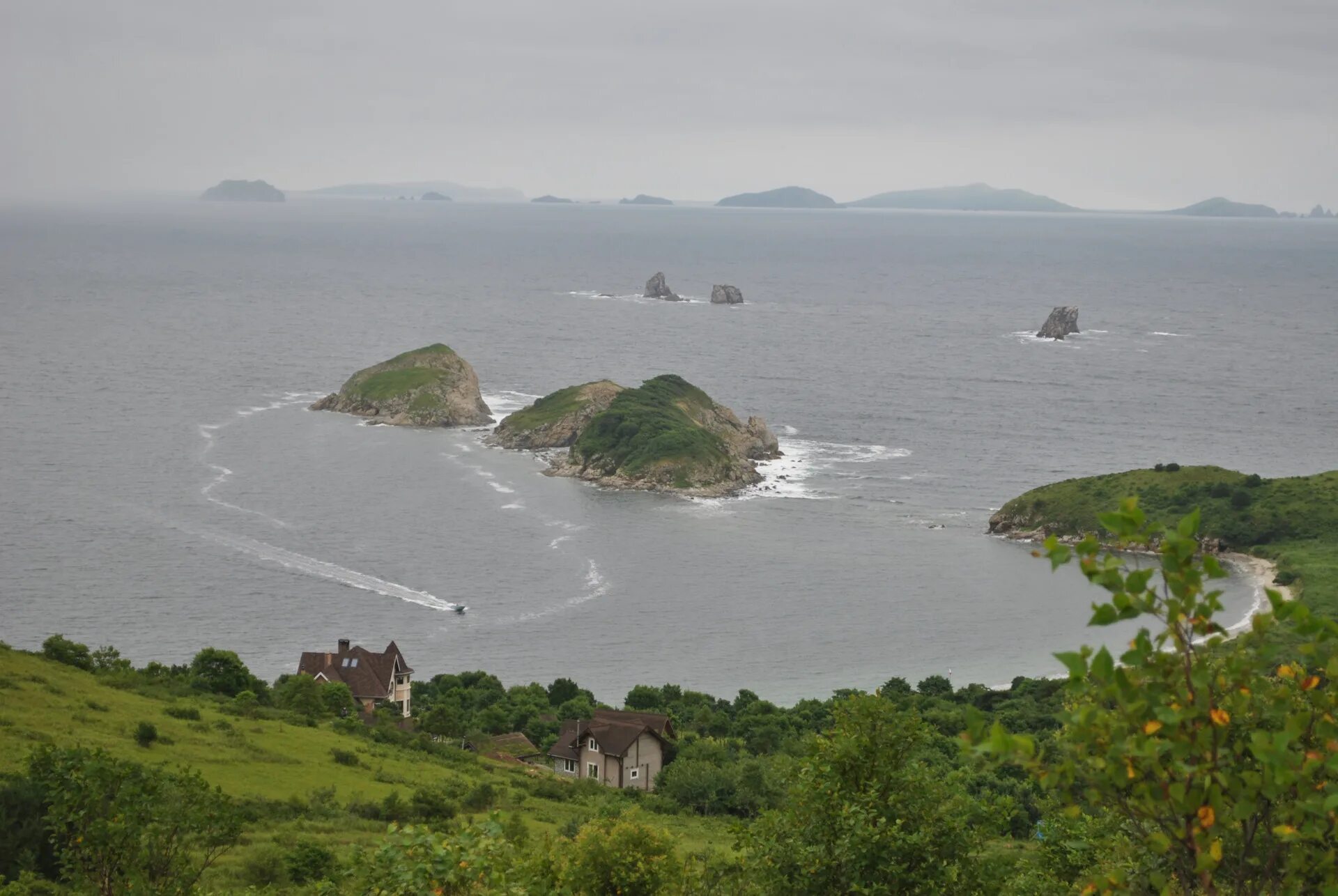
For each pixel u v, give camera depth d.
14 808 38.41
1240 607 136.38
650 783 83.19
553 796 72.12
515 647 127.44
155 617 131.62
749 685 118.62
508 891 21.05
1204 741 11.22
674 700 109.06
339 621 132.88
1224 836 12.67
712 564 158.12
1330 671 11.14
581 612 139.00
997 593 148.75
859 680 120.50
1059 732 13.02
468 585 146.88
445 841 21.25
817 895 27.36
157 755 61.88
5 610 132.00
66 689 71.88
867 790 28.31
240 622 131.25
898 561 161.12
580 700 104.62
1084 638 132.88
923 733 28.91
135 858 28.47
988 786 66.00
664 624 135.75
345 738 78.00
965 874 27.34
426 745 81.75
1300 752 11.45
